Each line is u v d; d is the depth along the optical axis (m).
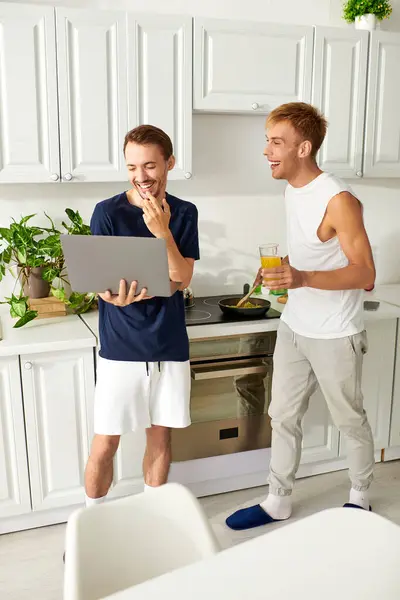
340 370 2.19
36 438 2.28
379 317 2.62
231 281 3.06
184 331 2.05
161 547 1.10
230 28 2.49
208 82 2.51
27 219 2.55
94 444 2.09
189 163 2.55
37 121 2.34
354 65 2.72
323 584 0.84
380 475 2.79
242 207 3.01
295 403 2.34
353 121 2.77
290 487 2.40
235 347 2.48
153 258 1.69
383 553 0.91
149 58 2.41
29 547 2.28
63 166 2.40
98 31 2.33
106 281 1.77
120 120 2.43
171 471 2.51
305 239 2.14
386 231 3.33
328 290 2.14
